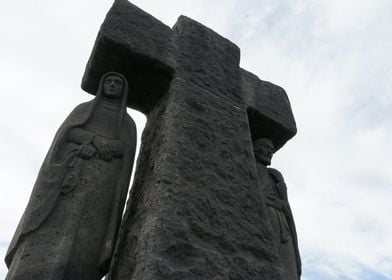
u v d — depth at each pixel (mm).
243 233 3678
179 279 3027
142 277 2922
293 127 5262
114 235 3367
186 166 3732
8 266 3277
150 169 3838
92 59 4324
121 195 3576
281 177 5035
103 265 3230
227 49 5125
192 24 4973
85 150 3627
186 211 3441
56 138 3688
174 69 4391
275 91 5414
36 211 3225
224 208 3717
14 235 3311
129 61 4320
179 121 4012
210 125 4207
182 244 3234
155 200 3416
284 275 3658
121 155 3791
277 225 4484
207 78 4598
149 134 4309
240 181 4027
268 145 5086
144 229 3254
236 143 4293
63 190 3389
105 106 4082
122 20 4383
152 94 4566
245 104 4816
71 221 3277
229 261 3404
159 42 4504
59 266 3023
